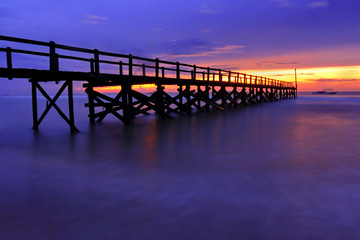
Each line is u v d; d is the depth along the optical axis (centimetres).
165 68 1476
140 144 802
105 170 538
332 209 350
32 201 383
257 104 3084
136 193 412
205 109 2055
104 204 371
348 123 1295
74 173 519
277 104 3100
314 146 760
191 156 652
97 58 1052
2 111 2408
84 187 440
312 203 369
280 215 334
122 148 748
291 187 432
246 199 384
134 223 317
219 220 323
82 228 306
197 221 321
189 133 1001
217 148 742
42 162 604
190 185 445
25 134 996
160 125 1225
